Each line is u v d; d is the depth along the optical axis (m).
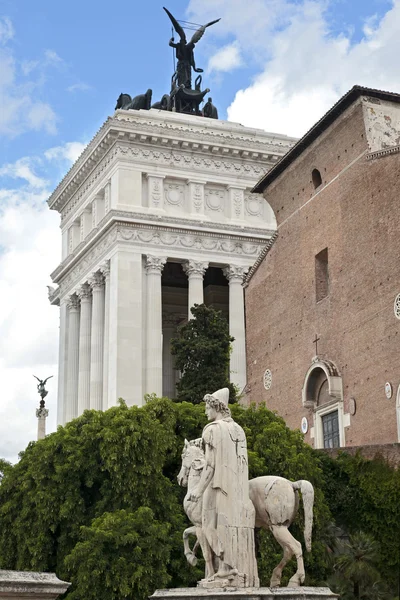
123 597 33.72
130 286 89.94
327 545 37.50
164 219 91.94
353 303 50.12
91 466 37.53
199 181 96.06
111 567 33.84
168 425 39.16
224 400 20.06
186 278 103.62
